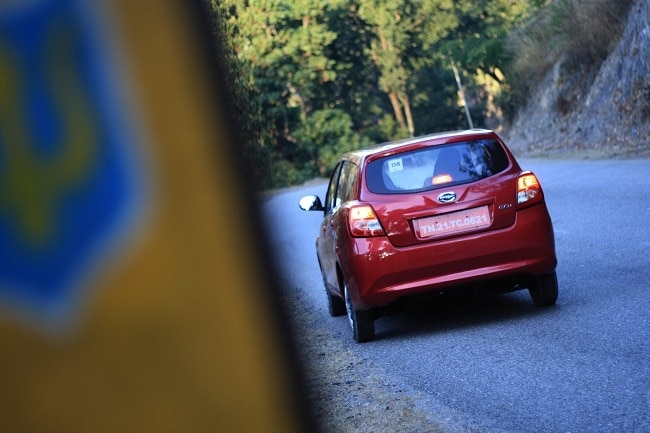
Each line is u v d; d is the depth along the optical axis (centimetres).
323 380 912
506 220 1044
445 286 1039
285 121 7931
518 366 856
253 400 376
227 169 378
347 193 1133
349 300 1109
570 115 4475
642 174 2467
